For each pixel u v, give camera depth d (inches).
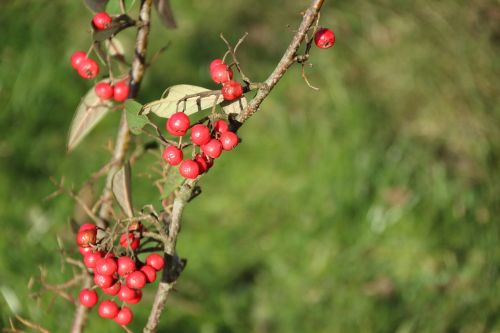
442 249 30.2
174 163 19.2
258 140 34.4
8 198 28.4
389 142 33.9
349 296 28.4
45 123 32.1
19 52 33.8
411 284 29.0
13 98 32.2
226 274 29.2
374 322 27.7
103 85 21.2
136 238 20.1
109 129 32.7
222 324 27.4
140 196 29.7
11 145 30.7
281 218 31.3
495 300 28.1
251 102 19.3
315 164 32.7
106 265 19.5
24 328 25.6
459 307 28.0
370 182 31.9
